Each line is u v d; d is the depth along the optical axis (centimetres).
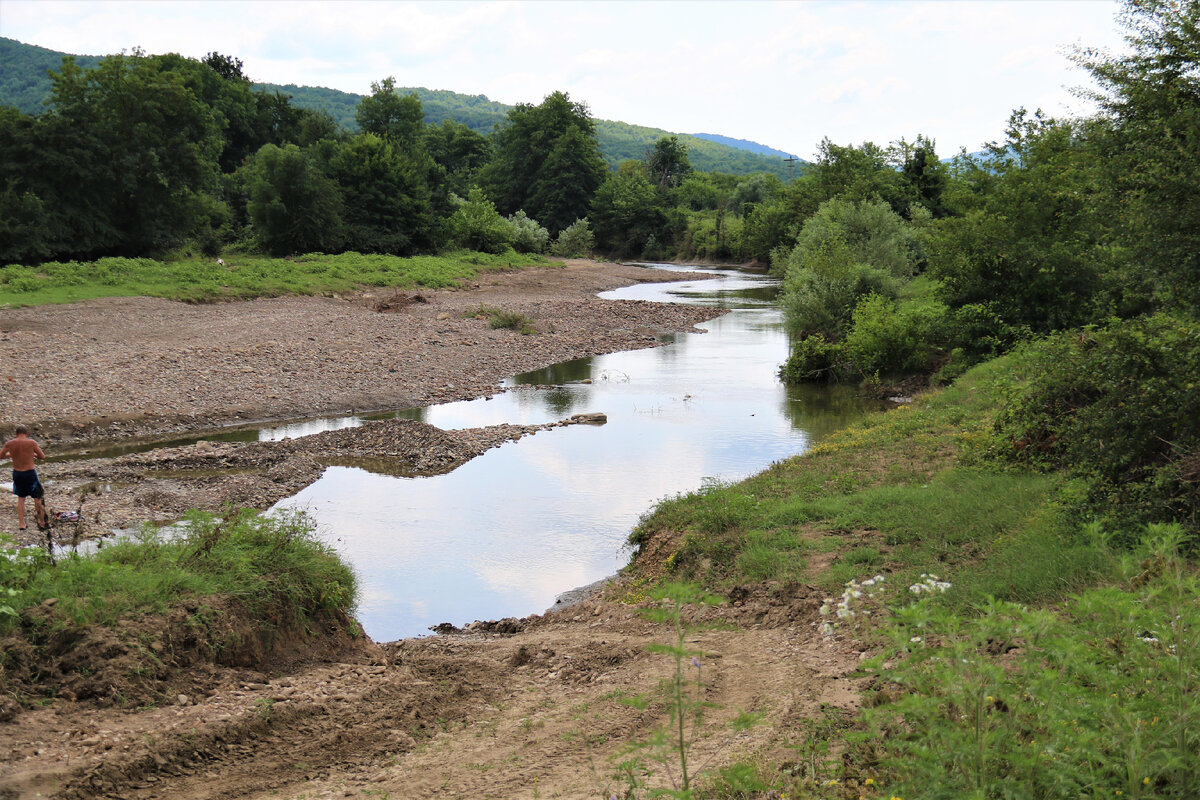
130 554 872
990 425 1688
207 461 1988
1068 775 387
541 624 1141
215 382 2705
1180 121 1298
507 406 2722
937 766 392
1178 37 1352
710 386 3052
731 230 9975
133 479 1836
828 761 525
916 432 1870
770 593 1030
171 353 2969
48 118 5450
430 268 6247
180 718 654
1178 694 405
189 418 2373
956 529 1110
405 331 3831
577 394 2916
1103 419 1008
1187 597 506
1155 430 967
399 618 1191
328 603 925
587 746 646
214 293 4300
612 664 888
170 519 1552
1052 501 1061
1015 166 2869
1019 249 2670
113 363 2783
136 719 648
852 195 5900
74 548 845
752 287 7031
